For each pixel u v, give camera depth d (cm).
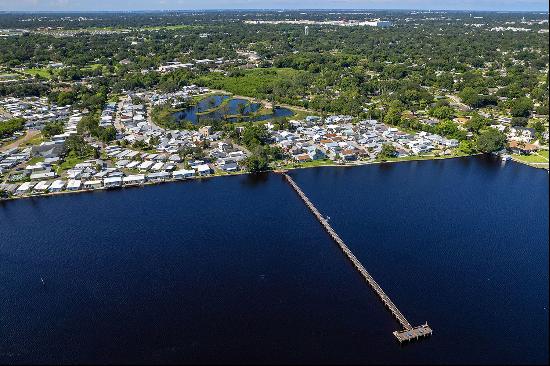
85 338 12444
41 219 19338
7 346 12181
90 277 15112
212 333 12562
